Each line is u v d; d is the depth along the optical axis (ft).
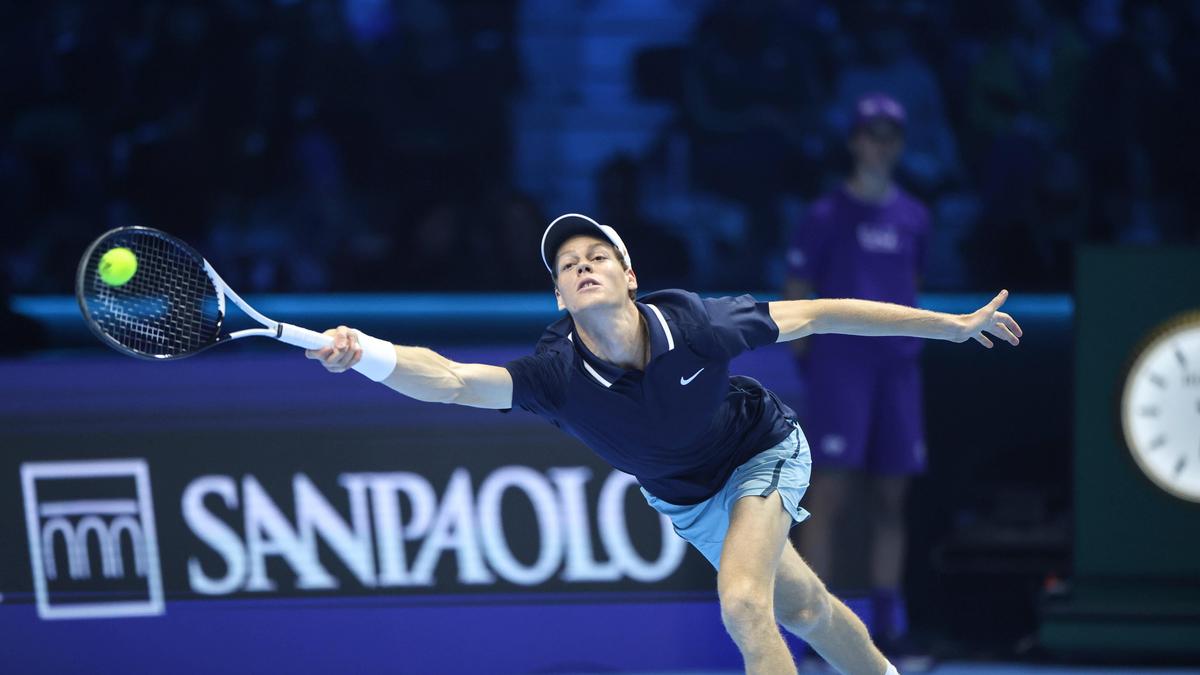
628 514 76.89
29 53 141.59
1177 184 145.48
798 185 147.54
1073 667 79.56
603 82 160.35
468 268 139.85
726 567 51.37
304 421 75.87
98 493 74.64
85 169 139.64
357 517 75.66
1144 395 79.77
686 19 162.71
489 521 76.33
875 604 82.17
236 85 142.41
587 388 51.60
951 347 122.72
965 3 151.02
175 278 51.57
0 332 95.71
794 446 56.59
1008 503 88.84
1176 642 77.46
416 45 148.87
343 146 145.48
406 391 49.55
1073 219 143.74
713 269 143.02
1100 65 145.38
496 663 75.77
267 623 74.84
